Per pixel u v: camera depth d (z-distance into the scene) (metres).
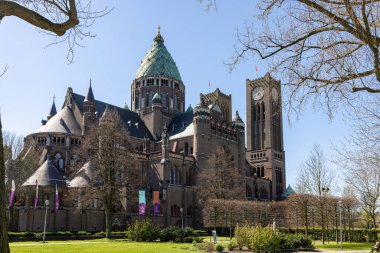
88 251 41.62
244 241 48.16
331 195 75.88
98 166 76.75
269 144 155.00
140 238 65.19
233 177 118.56
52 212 86.56
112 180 76.19
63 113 113.31
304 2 13.34
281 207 102.19
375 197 55.47
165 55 156.25
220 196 108.50
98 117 118.50
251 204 99.56
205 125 121.56
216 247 47.47
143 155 113.19
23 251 41.25
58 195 88.25
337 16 13.30
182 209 101.75
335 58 15.20
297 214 87.31
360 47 14.98
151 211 104.31
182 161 116.00
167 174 109.44
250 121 162.00
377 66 13.24
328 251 50.34
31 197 87.62
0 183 9.80
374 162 21.88
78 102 118.12
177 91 154.00
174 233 64.62
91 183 78.94
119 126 87.31
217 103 135.38
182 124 135.12
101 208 90.75
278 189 155.50
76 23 12.88
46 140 105.19
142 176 111.62
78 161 97.12
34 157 99.50
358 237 75.62
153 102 140.88
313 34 14.61
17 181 87.88
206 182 111.75
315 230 82.06
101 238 74.38
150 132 138.50
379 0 12.68
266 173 153.38
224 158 114.25
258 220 102.25
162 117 141.25
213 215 99.62
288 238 50.34
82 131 110.06
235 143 133.00
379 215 101.44
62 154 105.31
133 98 154.25
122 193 83.56
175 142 127.75
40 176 89.75
